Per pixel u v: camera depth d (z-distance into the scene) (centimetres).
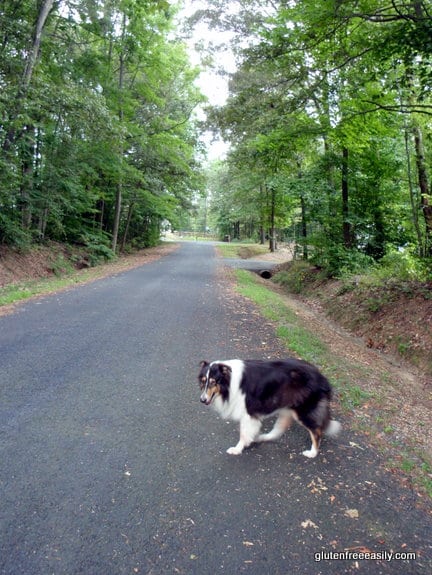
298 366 416
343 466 393
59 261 1728
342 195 1673
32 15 1543
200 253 3309
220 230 6719
